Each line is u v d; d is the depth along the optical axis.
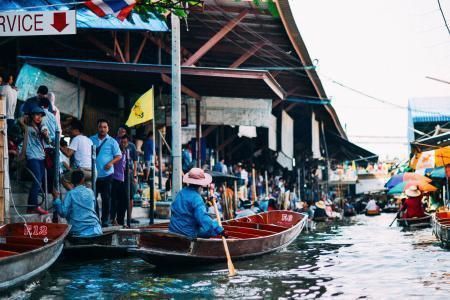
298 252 11.06
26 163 9.34
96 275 7.76
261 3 14.41
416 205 19.88
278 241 10.21
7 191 8.60
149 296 6.39
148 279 7.47
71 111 14.23
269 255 10.02
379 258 10.09
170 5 9.27
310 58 17.92
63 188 11.55
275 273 8.10
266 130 23.09
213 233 8.45
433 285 7.18
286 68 17.81
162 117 16.20
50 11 7.44
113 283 7.17
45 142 9.49
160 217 14.34
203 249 8.30
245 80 14.61
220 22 16.03
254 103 17.39
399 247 12.26
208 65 19.91
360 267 8.84
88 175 10.16
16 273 5.96
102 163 10.28
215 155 21.50
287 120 23.50
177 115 12.18
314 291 6.73
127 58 15.50
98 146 10.38
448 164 20.34
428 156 20.27
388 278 7.75
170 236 7.99
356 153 35.56
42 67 14.25
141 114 13.34
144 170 14.69
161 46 17.06
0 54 14.92
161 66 13.69
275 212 13.23
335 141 33.91
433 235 15.68
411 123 26.92
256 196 22.55
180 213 8.49
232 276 7.76
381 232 17.67
